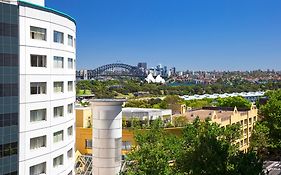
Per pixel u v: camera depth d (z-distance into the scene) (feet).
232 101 459.73
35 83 172.55
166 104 411.13
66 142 197.47
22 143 165.58
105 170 209.87
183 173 160.66
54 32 183.52
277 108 349.41
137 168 155.43
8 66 158.71
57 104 186.91
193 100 589.73
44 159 177.37
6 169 159.43
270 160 357.00
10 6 158.61
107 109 208.23
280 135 346.33
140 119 255.09
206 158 153.28
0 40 155.63
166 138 171.12
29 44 167.12
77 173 237.66
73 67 209.97
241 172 144.87
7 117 159.02
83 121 261.24
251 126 361.92
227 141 171.63
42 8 172.96
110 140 209.05
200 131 173.27
